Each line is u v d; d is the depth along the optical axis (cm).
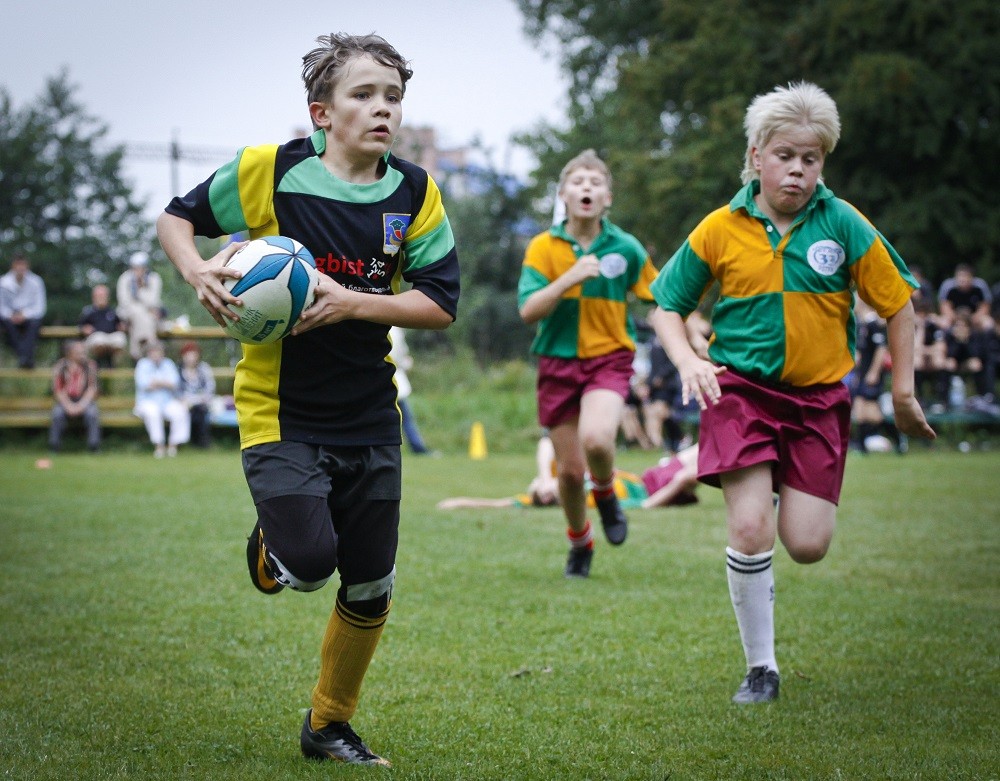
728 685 696
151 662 737
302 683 694
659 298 704
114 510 1487
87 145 6356
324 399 538
